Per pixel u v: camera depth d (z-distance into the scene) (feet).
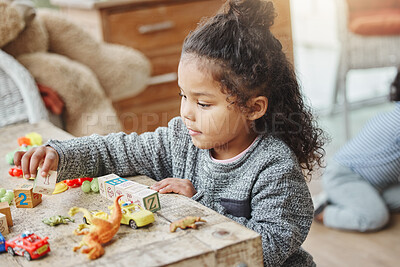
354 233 5.84
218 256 1.96
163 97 8.14
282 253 2.47
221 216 2.26
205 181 2.92
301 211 2.66
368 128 6.35
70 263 1.93
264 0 2.73
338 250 5.48
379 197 5.99
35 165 2.68
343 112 8.12
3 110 4.94
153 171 3.13
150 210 2.34
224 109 2.62
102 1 7.25
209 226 2.16
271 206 2.60
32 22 6.11
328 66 11.80
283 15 3.01
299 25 13.24
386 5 8.64
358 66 7.97
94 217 2.12
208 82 2.56
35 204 2.56
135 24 7.61
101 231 2.03
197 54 2.56
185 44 2.70
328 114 9.63
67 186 2.79
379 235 5.74
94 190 2.71
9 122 4.84
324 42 12.98
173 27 7.92
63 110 5.92
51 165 2.66
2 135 3.88
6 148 3.59
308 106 3.09
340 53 8.04
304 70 11.52
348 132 8.13
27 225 2.34
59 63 5.91
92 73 6.35
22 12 5.91
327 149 7.94
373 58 7.99
